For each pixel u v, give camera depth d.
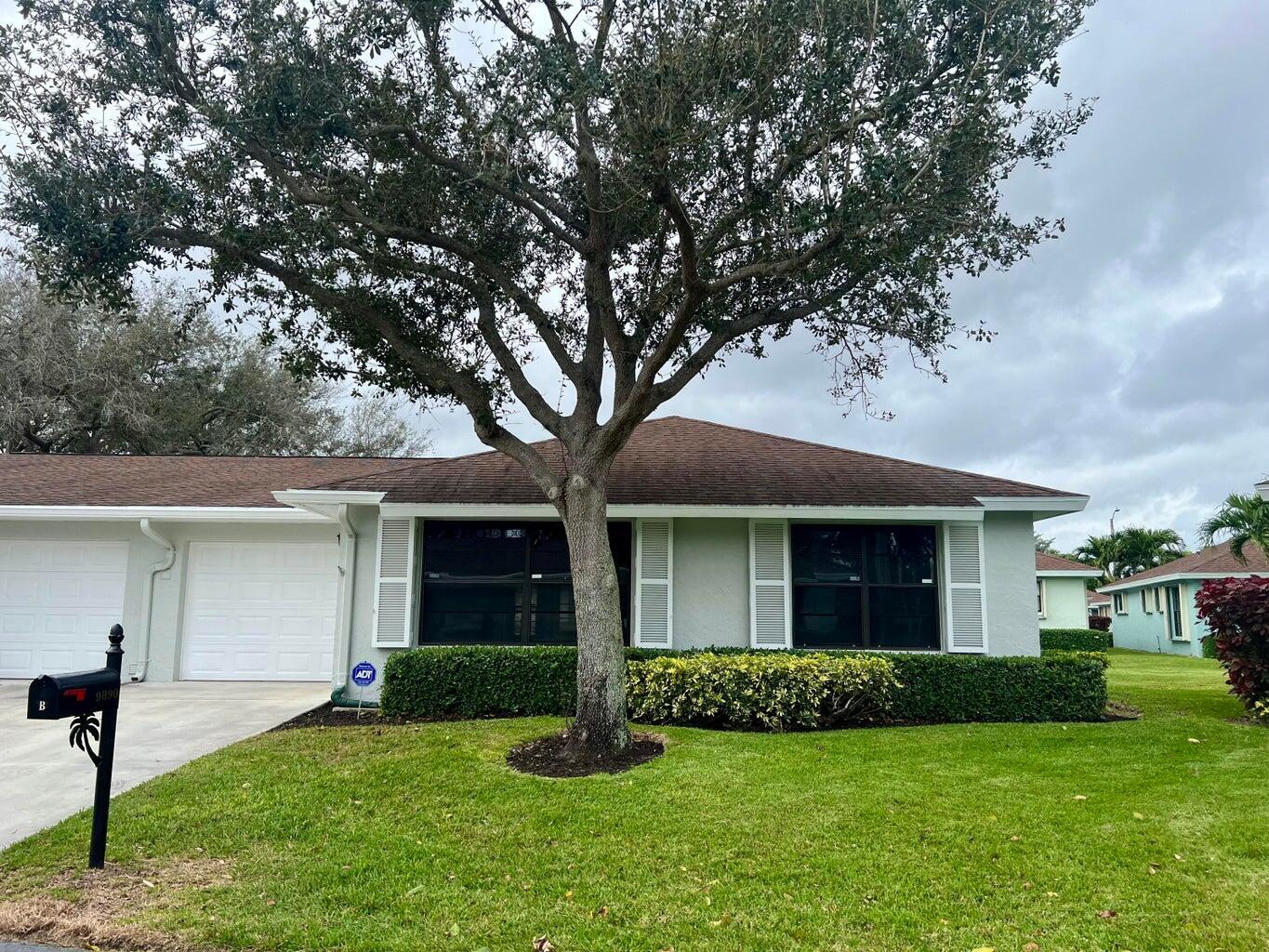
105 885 4.67
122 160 8.10
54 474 14.09
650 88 7.06
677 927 4.12
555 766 6.98
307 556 12.83
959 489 10.93
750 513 10.42
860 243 7.74
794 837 5.29
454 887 4.62
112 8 7.65
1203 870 4.71
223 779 6.55
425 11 7.86
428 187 8.61
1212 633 9.77
